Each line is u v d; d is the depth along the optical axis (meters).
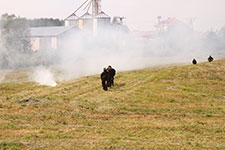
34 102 29.23
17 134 19.41
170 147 17.50
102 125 22.55
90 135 19.73
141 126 22.27
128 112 27.11
